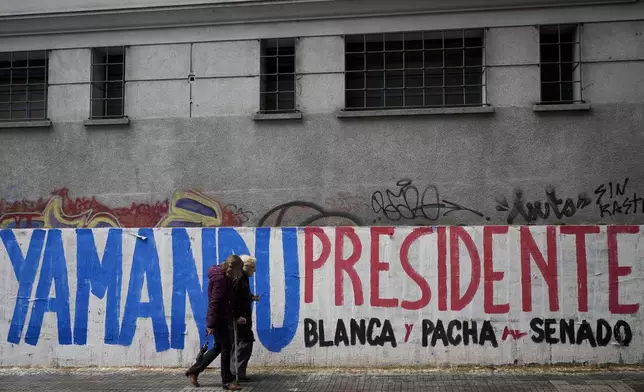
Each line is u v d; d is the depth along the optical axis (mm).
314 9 11078
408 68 11172
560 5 10633
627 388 6855
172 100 11398
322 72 11109
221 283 7156
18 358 8508
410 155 10844
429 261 8078
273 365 8141
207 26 11383
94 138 11547
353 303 8117
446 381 7355
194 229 8414
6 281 8625
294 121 11125
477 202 10664
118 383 7559
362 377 7660
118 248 8508
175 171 11328
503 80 10750
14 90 11945
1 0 11641
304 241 8242
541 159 10609
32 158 11672
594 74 10586
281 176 11094
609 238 7895
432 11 10867
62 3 11555
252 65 11258
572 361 7840
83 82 11609
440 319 8008
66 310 8500
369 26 11031
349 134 10992
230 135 11234
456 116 10797
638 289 7828
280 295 8219
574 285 7895
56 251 8586
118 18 11469
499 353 7918
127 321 8406
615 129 10516
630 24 10562
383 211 10836
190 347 8297
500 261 8000
